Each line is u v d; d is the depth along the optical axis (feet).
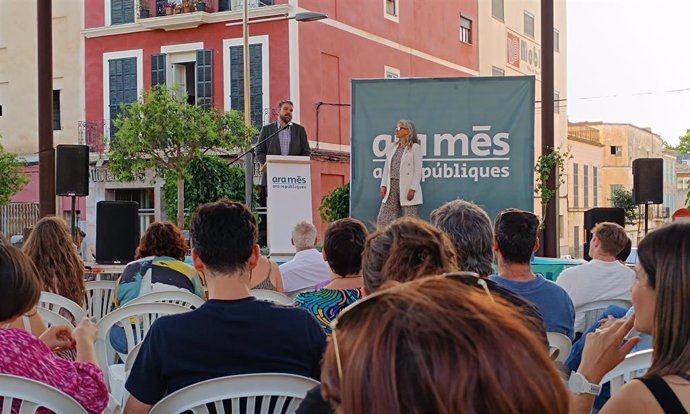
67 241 15.71
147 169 65.36
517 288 11.61
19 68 76.28
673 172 164.35
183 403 8.07
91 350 9.20
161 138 58.18
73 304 14.78
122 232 30.32
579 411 7.68
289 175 26.81
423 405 2.83
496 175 27.14
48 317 13.19
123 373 13.17
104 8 73.10
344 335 3.26
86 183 35.06
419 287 3.24
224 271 8.63
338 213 50.42
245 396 8.11
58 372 8.27
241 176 58.65
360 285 12.55
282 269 18.17
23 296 8.44
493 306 3.12
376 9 77.20
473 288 3.31
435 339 2.91
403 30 81.46
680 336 6.10
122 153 60.08
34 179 75.46
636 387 5.96
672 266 6.23
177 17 69.31
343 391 3.05
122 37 72.79
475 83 27.20
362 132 27.78
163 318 8.58
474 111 27.20
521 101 27.02
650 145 159.43
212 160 58.34
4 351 8.07
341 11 72.38
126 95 72.49
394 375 2.88
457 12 91.45
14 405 8.03
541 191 33.40
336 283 12.55
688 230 6.38
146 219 72.02
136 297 15.88
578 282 15.65
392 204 27.07
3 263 8.36
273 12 67.26
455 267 8.00
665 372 6.05
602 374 7.71
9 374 7.84
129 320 14.08
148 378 8.41
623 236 15.79
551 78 33.65
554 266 25.53
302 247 18.58
